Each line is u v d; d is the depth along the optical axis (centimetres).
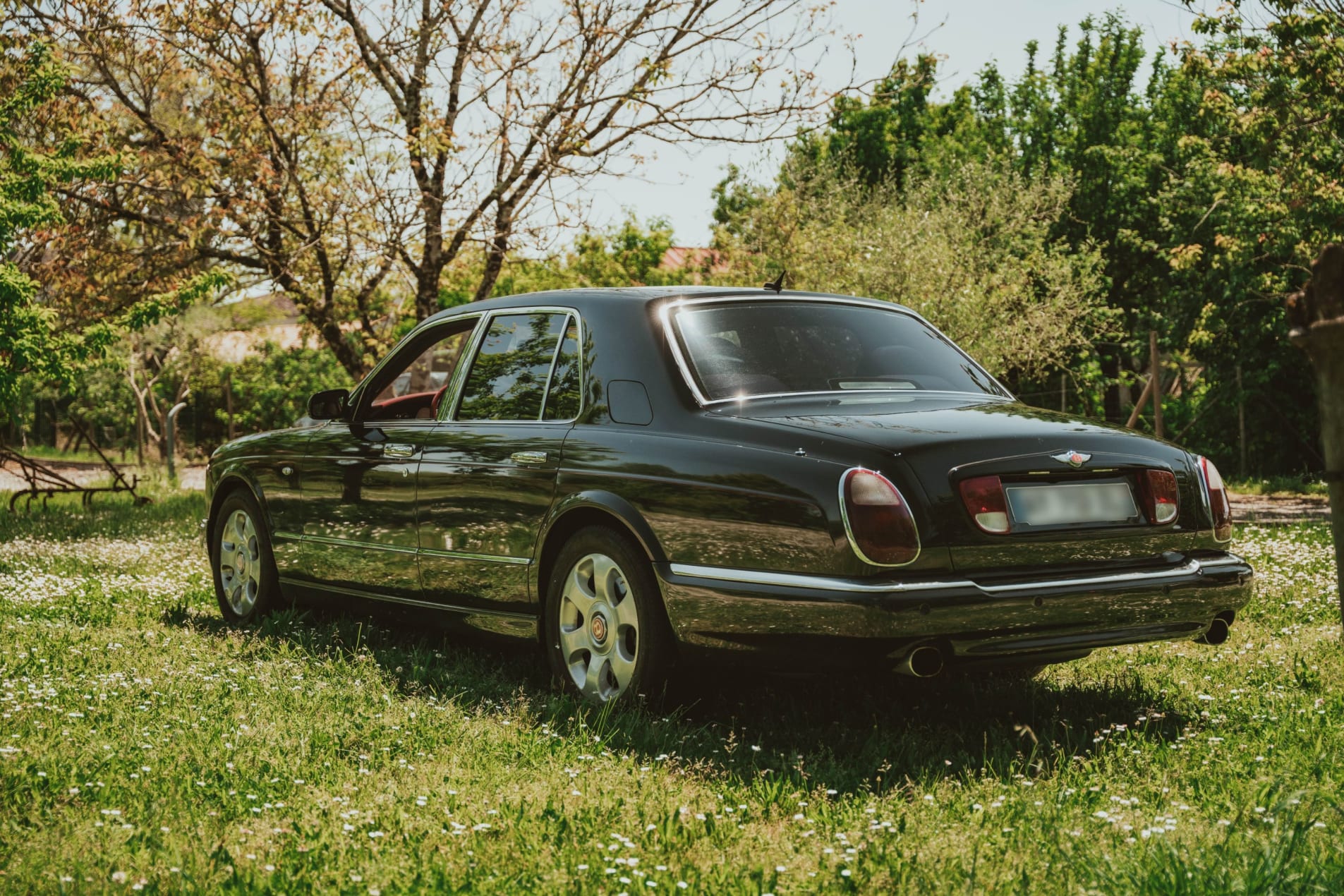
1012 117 3953
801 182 1845
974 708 504
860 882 310
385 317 1489
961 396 521
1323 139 1800
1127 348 3023
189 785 387
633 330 522
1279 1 1614
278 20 1223
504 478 546
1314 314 260
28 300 1203
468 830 347
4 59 1223
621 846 331
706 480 459
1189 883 296
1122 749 429
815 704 512
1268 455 2541
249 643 648
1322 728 455
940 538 421
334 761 420
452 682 550
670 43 1246
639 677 482
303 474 686
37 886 307
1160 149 3334
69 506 1827
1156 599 450
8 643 632
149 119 1379
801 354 523
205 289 1303
